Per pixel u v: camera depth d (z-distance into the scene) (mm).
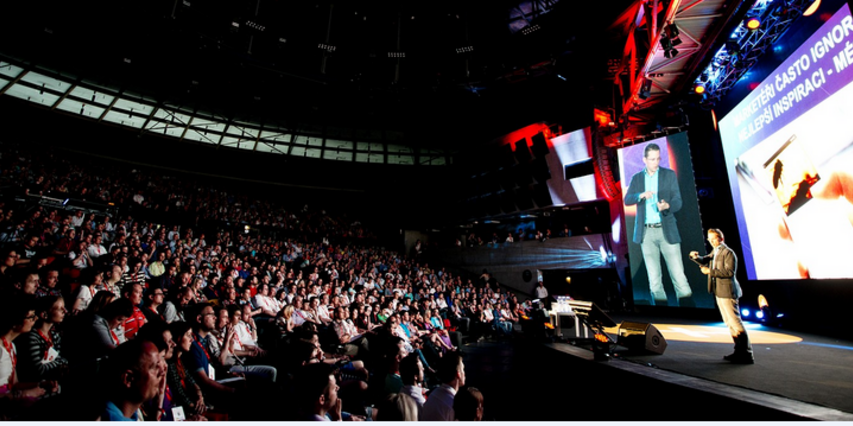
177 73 17781
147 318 4250
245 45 17172
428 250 22062
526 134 18656
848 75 6164
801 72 7254
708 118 11594
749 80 9266
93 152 17188
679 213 11336
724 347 6035
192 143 19516
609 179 15344
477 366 7238
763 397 3266
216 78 18375
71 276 6375
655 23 9055
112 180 15602
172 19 14242
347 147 23734
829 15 6570
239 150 20812
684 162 11328
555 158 17094
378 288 13094
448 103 20609
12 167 12422
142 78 17750
